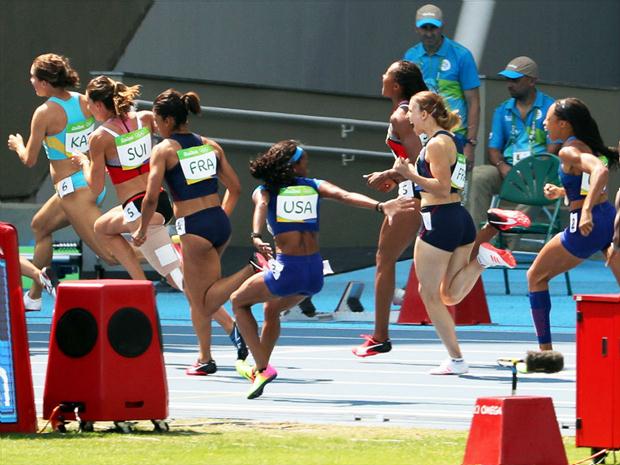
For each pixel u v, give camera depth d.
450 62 66.56
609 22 99.88
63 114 49.88
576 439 26.34
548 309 39.84
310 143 76.88
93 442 28.09
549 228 62.91
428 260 39.75
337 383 39.31
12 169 75.69
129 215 42.66
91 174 43.03
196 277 38.25
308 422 31.83
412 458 26.11
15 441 28.17
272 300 35.88
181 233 38.22
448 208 39.44
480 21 91.38
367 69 88.62
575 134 38.75
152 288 30.02
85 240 50.84
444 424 31.66
